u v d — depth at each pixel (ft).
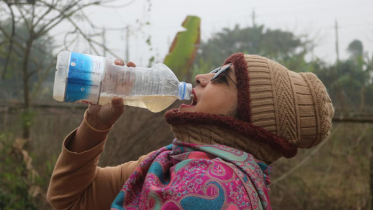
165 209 3.32
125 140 13.69
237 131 3.82
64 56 3.94
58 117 23.75
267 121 3.89
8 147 17.34
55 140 22.72
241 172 3.59
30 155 18.01
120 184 4.50
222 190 3.36
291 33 46.24
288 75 4.12
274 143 3.90
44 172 18.21
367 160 19.26
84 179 4.26
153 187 3.58
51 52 21.91
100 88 3.92
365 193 18.07
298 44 44.93
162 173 3.88
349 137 21.22
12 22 17.52
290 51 44.09
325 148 22.63
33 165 18.97
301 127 4.00
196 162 3.59
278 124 3.91
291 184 20.52
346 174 20.35
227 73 4.05
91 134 4.04
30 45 18.79
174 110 4.17
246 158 3.76
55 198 4.30
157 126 13.51
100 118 3.98
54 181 4.27
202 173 3.45
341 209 18.97
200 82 4.24
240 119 3.95
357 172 19.74
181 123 3.95
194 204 3.29
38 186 15.94
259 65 4.06
